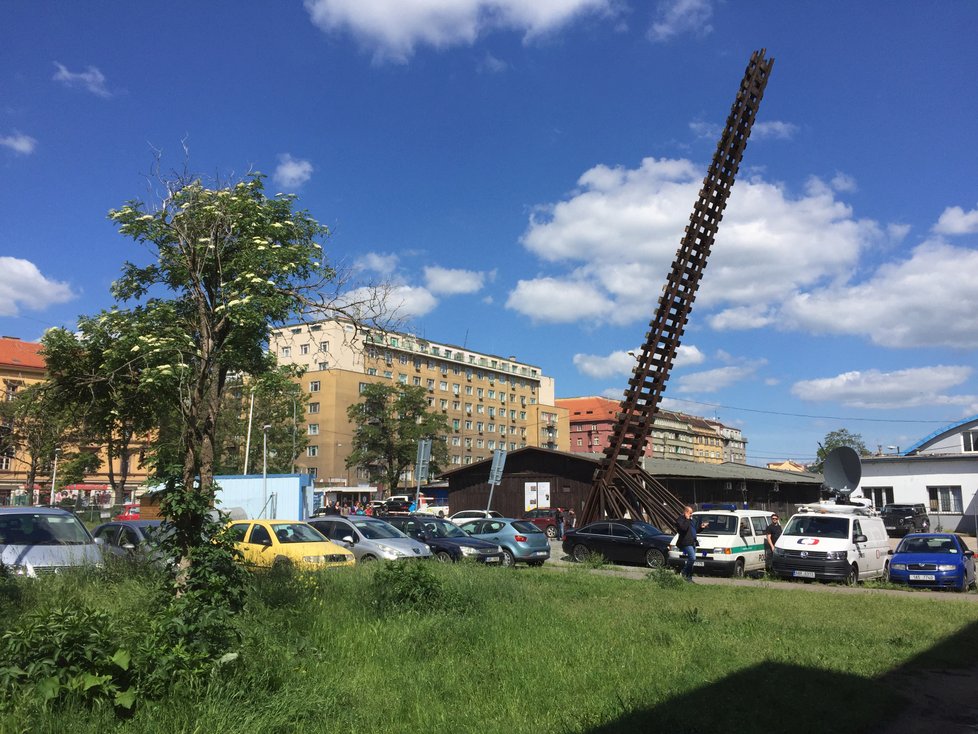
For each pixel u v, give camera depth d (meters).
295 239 11.06
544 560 23.69
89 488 61.97
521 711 6.34
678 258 31.81
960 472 47.31
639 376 31.55
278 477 31.38
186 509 7.64
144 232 10.30
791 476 61.31
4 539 11.80
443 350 109.25
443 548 20.88
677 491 45.88
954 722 6.87
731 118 32.41
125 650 5.50
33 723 4.75
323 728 5.64
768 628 11.02
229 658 6.01
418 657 8.00
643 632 9.96
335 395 87.56
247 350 11.88
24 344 69.56
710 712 6.50
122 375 11.00
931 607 14.05
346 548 17.17
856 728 6.45
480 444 114.69
